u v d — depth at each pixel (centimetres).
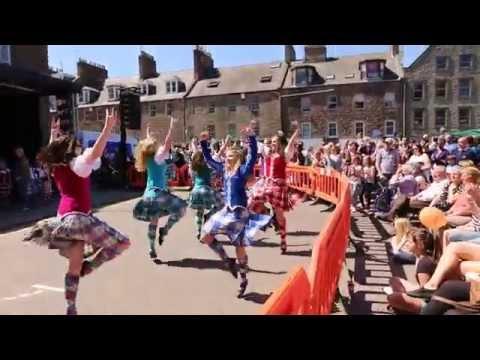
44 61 1867
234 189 524
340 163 1345
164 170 685
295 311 257
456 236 499
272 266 643
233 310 464
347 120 4356
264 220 517
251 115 4619
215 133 4741
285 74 4688
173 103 4903
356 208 1128
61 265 654
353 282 557
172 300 496
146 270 618
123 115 1795
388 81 4238
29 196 1269
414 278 576
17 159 1302
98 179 1847
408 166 995
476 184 606
